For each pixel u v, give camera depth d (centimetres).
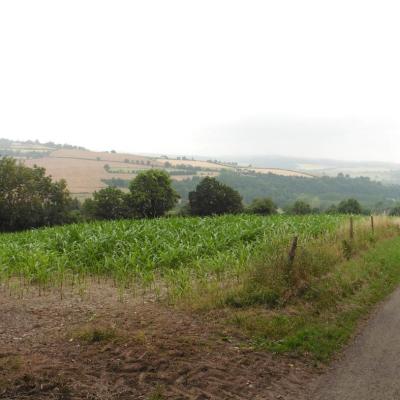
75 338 648
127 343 635
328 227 1931
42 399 470
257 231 1681
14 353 581
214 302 855
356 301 982
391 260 1475
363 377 605
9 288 982
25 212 4612
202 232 1571
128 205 5191
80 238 1422
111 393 500
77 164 15950
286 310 845
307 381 586
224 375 577
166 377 551
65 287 1005
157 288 968
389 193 16800
